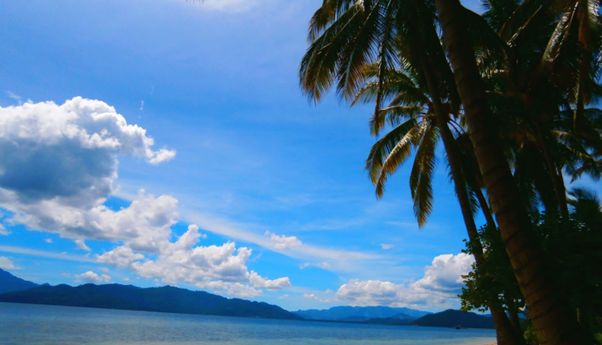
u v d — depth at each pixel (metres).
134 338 51.72
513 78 13.53
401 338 87.25
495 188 5.16
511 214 5.01
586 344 4.66
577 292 8.05
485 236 9.76
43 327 60.34
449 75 12.34
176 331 73.81
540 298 4.70
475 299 9.80
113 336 52.97
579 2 9.35
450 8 5.89
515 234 4.95
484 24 11.45
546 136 16.56
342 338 79.31
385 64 10.19
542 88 13.48
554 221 8.89
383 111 17.34
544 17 13.07
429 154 17.31
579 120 11.06
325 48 11.08
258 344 51.78
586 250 8.32
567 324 4.63
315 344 56.00
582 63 10.47
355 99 16.86
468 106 5.54
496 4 15.49
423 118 16.91
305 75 11.84
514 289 9.14
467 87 5.57
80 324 74.44
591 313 8.11
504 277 9.13
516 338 10.55
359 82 10.65
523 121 15.81
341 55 10.84
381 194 18.11
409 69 14.96
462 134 15.83
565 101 14.45
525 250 4.87
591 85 12.25
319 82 11.54
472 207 16.17
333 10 13.09
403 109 17.25
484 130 5.37
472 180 15.13
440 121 12.38
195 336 63.19
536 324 4.75
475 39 11.81
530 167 17.41
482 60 13.77
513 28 14.43
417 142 17.64
